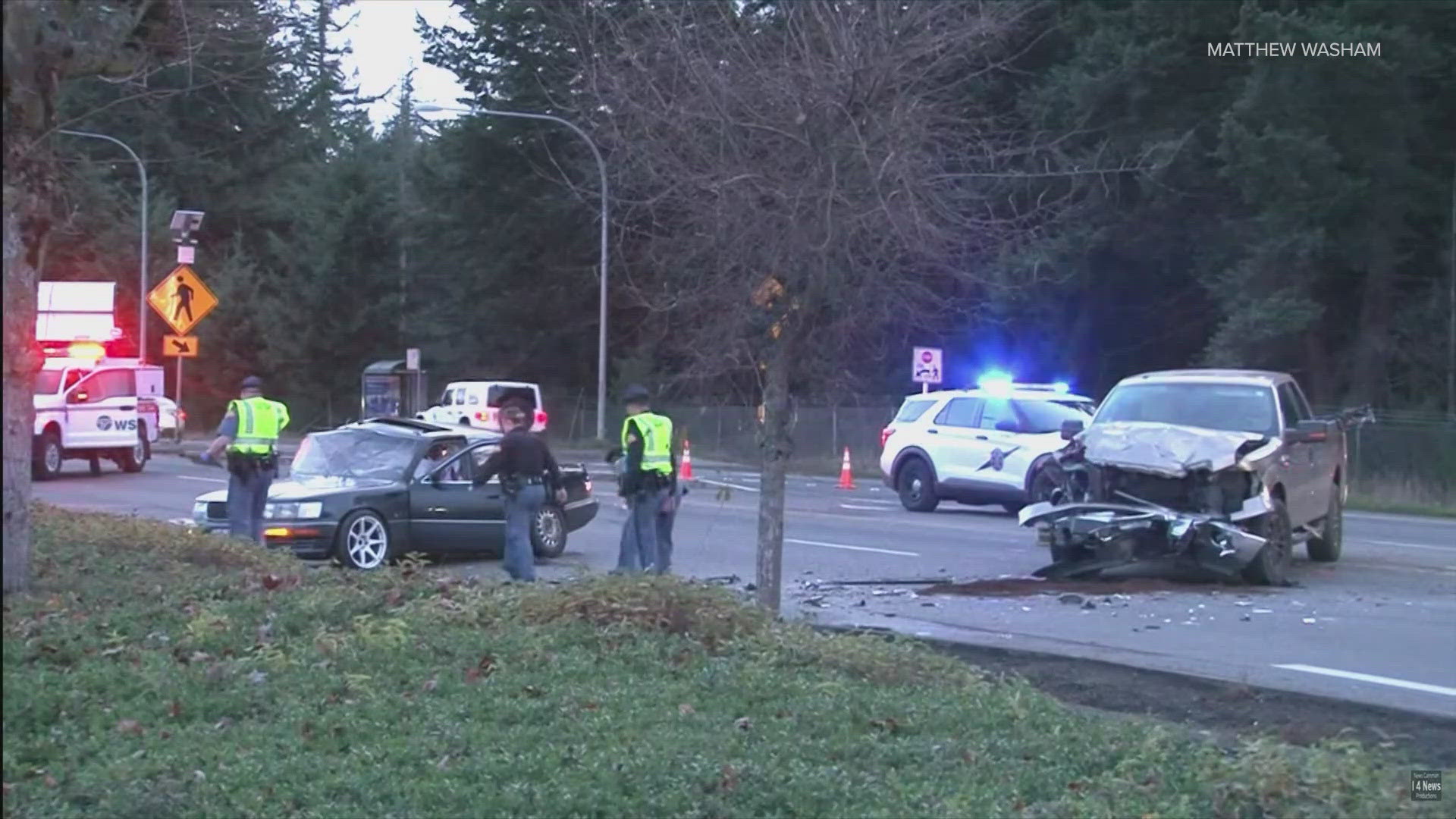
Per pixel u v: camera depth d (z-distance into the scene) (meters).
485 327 52.34
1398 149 35.78
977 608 13.66
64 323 32.25
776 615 9.78
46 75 10.04
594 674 7.99
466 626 9.05
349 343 56.00
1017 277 32.22
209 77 13.67
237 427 15.73
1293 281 35.84
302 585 10.34
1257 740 7.09
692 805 5.76
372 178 55.59
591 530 21.50
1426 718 8.87
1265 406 15.99
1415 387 38.44
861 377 16.77
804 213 9.75
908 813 5.73
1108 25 35.56
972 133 12.91
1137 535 14.91
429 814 5.72
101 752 6.53
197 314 32.78
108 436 32.03
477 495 17.19
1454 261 36.69
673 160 10.11
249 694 7.41
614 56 11.13
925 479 24.75
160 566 11.56
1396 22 34.62
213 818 5.69
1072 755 6.66
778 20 10.24
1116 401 16.70
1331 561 17.97
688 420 42.97
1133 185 35.81
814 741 6.74
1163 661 10.93
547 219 47.31
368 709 7.17
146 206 45.00
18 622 9.06
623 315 50.06
